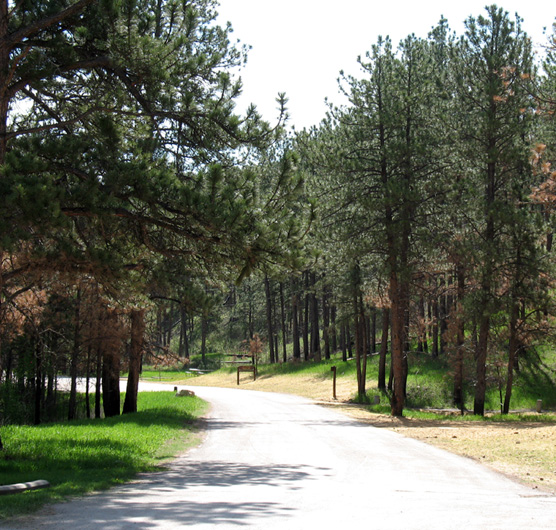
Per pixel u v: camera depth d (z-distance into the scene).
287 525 6.54
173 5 14.12
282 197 12.78
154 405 31.67
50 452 13.08
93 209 11.23
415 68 28.58
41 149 11.48
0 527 6.46
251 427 22.25
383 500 8.55
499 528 6.50
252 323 81.00
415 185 27.25
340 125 28.75
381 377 40.12
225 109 13.48
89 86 13.53
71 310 28.19
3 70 12.12
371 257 29.95
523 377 36.44
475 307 27.14
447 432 20.59
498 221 26.44
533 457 14.22
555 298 27.98
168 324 86.56
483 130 26.91
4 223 10.10
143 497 8.71
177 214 12.38
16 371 29.77
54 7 12.65
